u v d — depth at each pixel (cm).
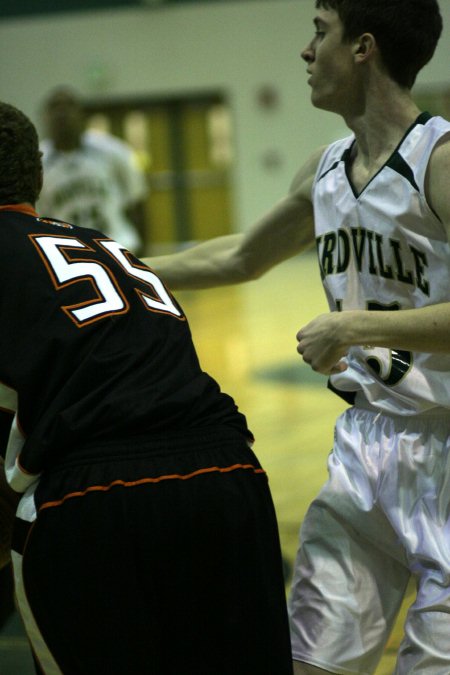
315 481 739
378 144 326
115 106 2795
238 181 2773
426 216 310
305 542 342
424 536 317
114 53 2742
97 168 1090
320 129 2716
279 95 2717
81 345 286
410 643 314
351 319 300
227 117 2772
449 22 2597
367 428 337
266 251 389
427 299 318
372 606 330
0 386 286
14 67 2773
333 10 325
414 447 325
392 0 316
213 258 400
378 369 327
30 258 295
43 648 285
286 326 1614
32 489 289
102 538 272
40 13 2747
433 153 308
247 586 285
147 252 2836
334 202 336
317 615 329
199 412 295
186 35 2720
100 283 299
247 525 287
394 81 322
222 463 290
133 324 298
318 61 328
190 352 308
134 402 284
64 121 1065
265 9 2689
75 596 273
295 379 1176
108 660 274
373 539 333
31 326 286
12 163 309
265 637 286
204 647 284
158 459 282
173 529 278
